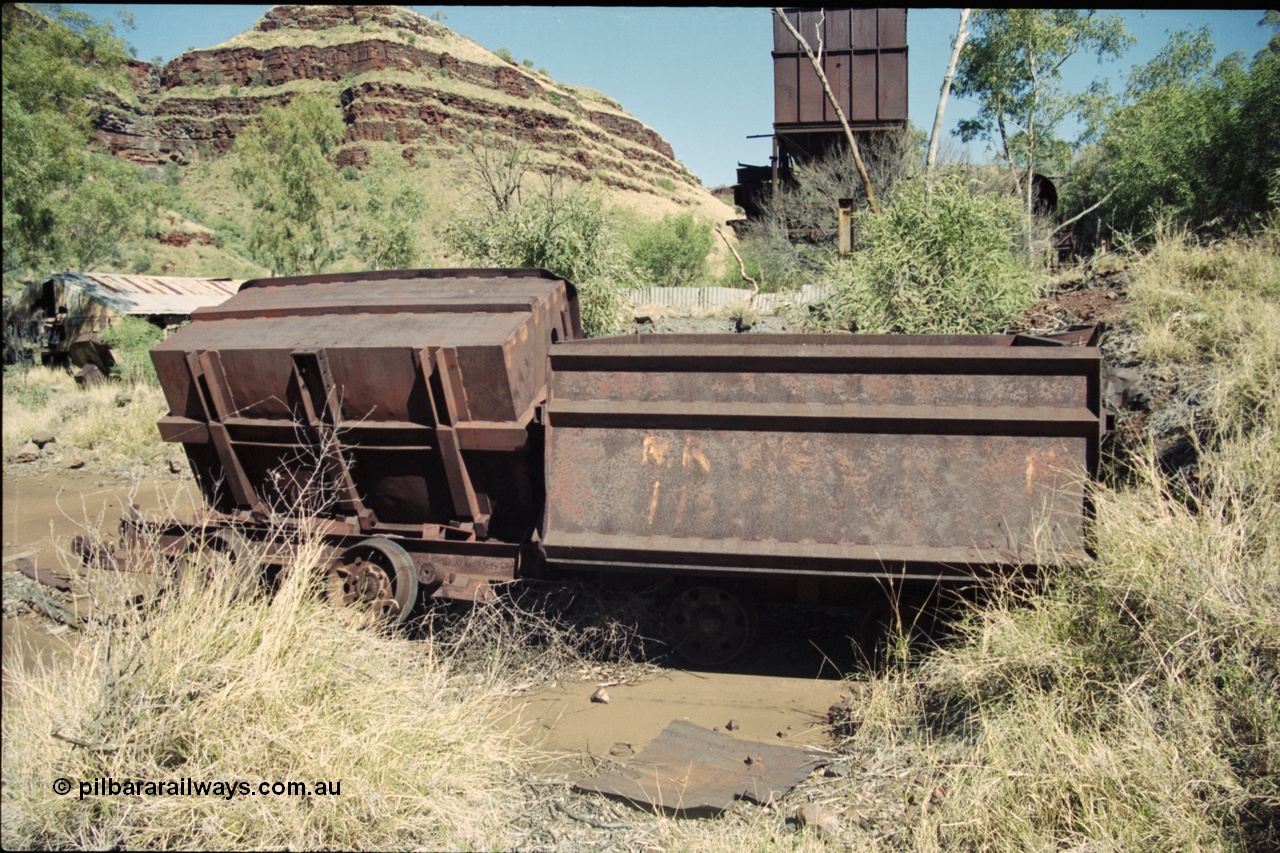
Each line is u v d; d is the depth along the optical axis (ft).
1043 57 73.20
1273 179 42.70
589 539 17.97
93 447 48.49
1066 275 38.73
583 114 585.22
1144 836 11.02
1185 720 12.49
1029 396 17.20
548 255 52.90
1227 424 20.44
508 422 19.65
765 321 63.82
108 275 100.94
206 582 15.84
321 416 20.74
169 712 12.21
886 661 17.49
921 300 33.01
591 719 17.08
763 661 19.89
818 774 14.55
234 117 465.88
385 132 432.25
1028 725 13.33
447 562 20.68
